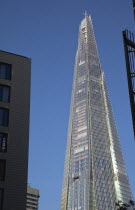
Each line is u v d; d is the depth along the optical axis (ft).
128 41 91.81
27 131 189.67
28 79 207.62
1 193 167.63
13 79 201.67
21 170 177.17
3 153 177.47
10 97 195.00
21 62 210.79
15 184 172.04
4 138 182.70
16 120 189.67
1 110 189.37
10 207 165.68
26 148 184.44
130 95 84.84
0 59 203.51
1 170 173.68
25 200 170.81
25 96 200.44
